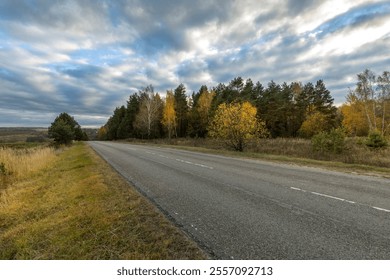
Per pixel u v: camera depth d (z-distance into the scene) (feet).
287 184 26.63
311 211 17.58
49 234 15.17
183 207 19.08
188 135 197.26
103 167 41.06
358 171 36.09
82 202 21.02
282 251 12.02
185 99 223.51
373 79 118.83
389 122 132.67
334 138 59.47
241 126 72.23
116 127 297.74
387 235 13.52
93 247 12.99
